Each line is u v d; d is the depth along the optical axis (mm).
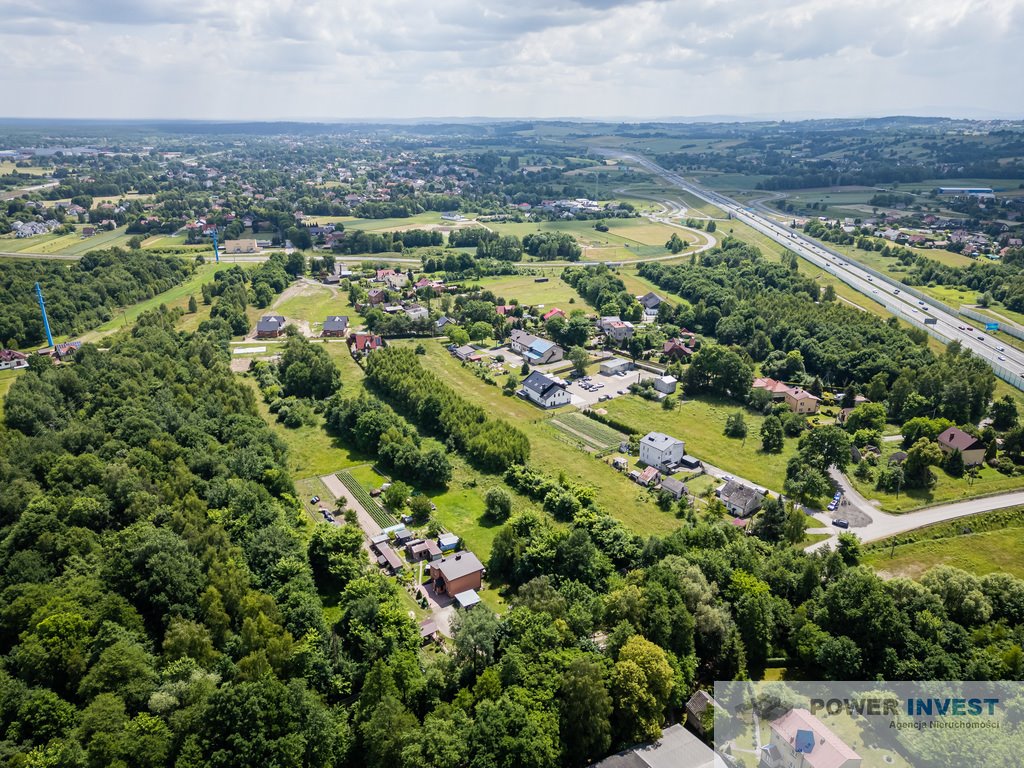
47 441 132500
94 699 80312
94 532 111562
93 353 194375
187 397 164375
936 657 90000
